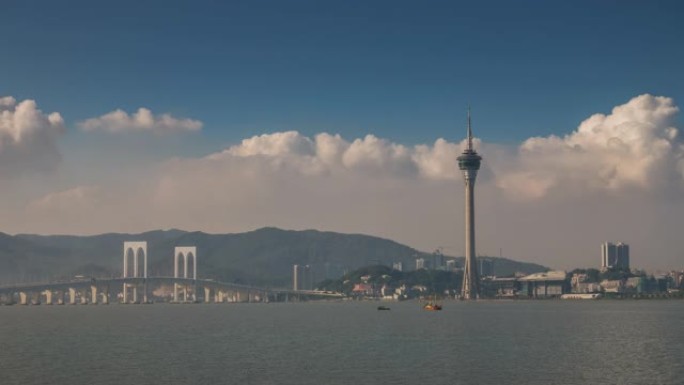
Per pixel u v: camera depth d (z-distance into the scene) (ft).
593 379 390.83
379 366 442.50
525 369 428.15
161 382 386.73
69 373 422.00
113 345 593.01
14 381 395.14
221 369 433.48
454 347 557.74
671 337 652.48
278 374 411.75
